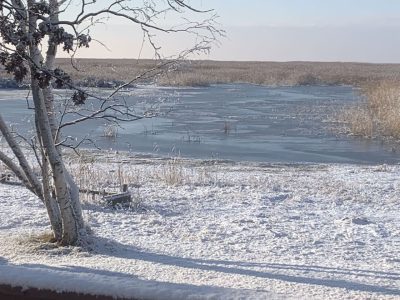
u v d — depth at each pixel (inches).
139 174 629.9
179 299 120.0
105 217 428.5
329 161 818.2
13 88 1947.6
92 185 526.6
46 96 323.9
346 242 374.3
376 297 200.1
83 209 451.5
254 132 1125.7
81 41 250.7
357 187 599.2
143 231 390.6
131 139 997.8
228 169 724.7
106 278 127.5
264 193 551.8
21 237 336.2
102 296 123.6
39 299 127.3
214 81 3051.2
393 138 1042.1
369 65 7214.6
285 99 1994.3
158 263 281.0
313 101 1895.9
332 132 1122.0
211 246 350.6
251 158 830.5
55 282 126.6
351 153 891.4
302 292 220.2
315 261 318.3
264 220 435.2
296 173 700.7
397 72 4360.2
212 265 283.3
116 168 674.2
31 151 705.0
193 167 726.5
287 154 874.1
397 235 399.5
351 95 2231.8
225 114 1459.2
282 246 357.4
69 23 267.6
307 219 447.8
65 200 313.9
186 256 315.0
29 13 248.2
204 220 432.1
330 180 639.1
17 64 232.2
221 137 1050.7
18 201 477.7
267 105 1729.8
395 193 572.1
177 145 941.8
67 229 316.5
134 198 489.1
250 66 5836.6
